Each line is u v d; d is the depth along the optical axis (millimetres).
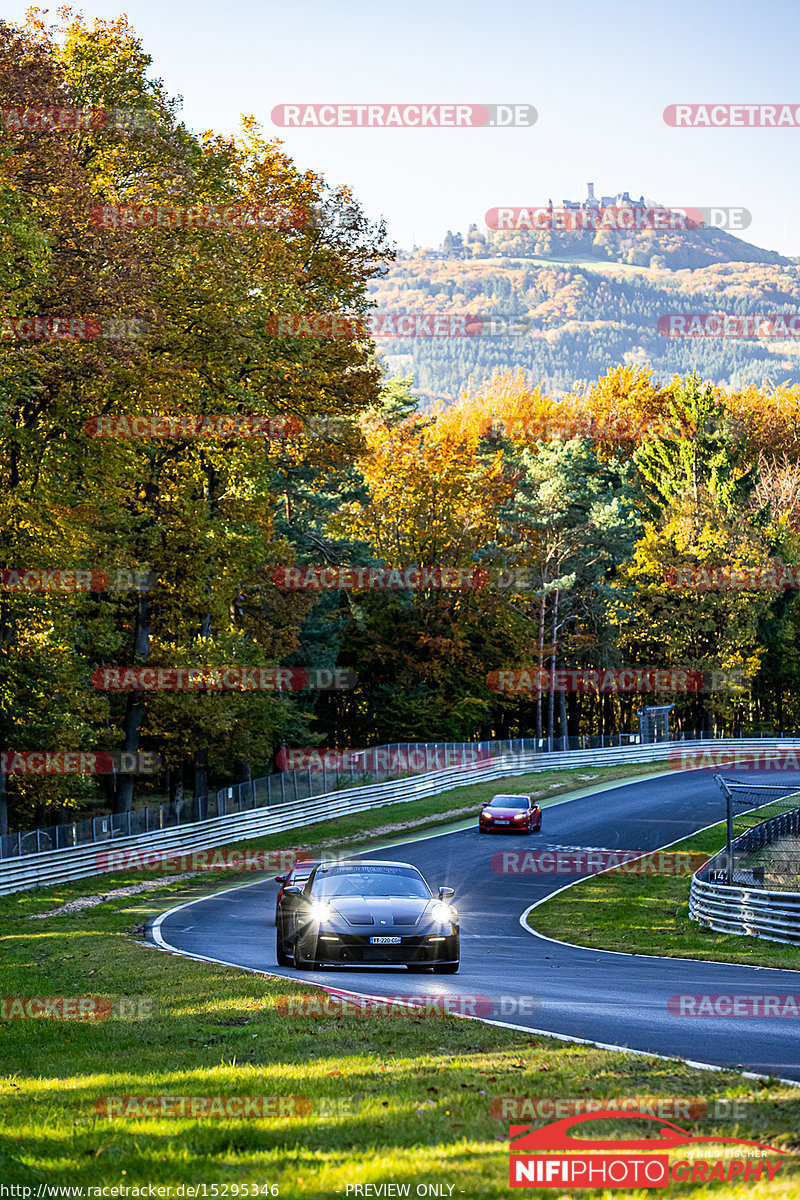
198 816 80250
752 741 150000
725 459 163125
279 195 74500
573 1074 17125
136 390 61594
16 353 51344
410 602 131625
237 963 34094
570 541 145375
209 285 63344
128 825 73562
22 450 59500
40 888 64438
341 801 96312
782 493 178625
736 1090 15938
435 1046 19625
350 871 34375
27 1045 21094
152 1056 19484
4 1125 14641
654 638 156125
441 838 85438
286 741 113875
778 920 43562
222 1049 19844
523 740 127562
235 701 83688
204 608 80312
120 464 62531
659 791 109688
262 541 78688
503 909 57188
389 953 30812
